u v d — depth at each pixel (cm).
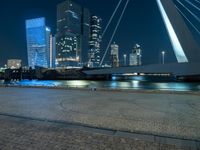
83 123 596
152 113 746
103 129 518
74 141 434
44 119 639
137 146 404
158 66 6238
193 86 4738
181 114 730
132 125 573
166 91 1483
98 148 396
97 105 938
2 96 1339
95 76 10644
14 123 579
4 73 14100
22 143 426
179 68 5697
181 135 486
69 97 1263
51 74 12756
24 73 13800
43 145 414
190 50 5125
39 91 1714
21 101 1086
